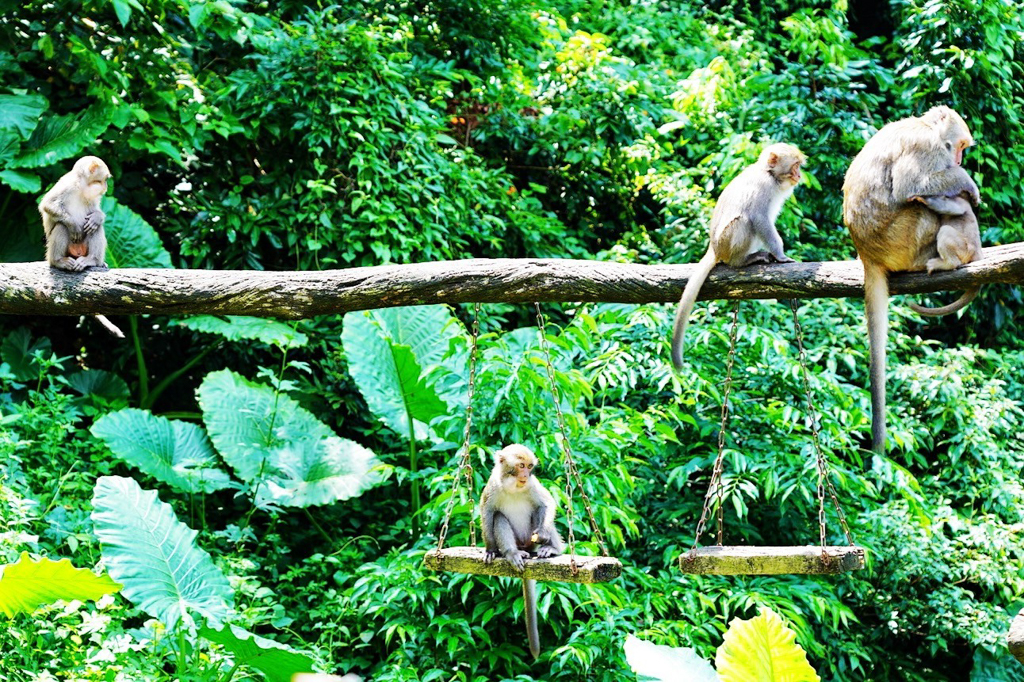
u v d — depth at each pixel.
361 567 7.93
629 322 8.67
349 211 10.52
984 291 11.28
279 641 7.89
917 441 9.21
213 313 5.85
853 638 8.54
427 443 9.38
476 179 11.38
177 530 7.27
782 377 8.55
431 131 11.20
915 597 8.72
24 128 9.30
